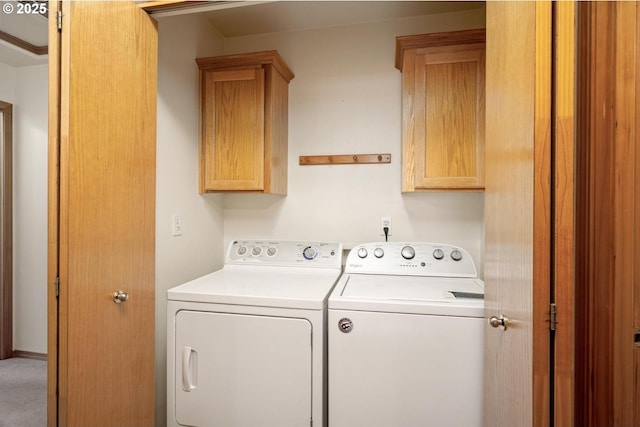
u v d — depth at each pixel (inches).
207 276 69.9
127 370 47.2
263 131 75.4
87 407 40.4
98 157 42.1
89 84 40.6
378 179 83.0
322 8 77.0
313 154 85.9
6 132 100.0
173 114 69.2
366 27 83.1
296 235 87.2
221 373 54.6
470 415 48.1
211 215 84.7
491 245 42.9
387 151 82.4
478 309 48.3
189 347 55.8
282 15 79.9
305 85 86.4
